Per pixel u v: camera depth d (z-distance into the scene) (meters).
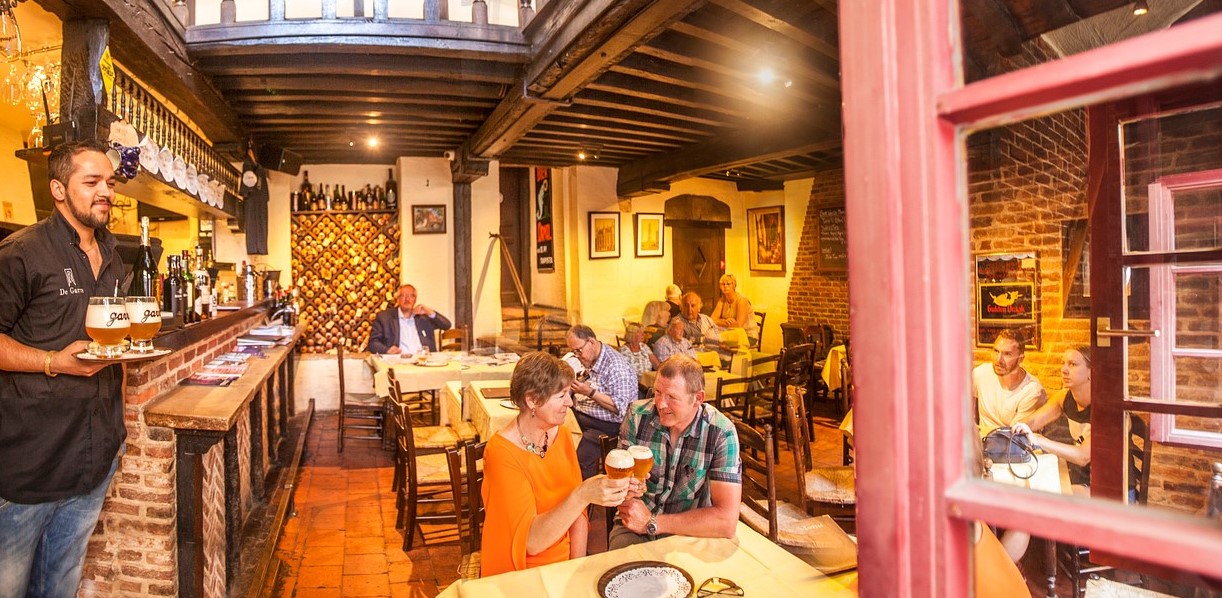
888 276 0.55
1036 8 2.22
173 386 2.95
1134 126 1.81
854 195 0.59
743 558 1.82
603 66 3.39
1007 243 3.57
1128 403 1.44
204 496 2.80
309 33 3.64
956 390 0.54
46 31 3.60
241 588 2.89
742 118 5.21
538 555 1.98
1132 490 1.74
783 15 2.92
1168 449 1.95
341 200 7.19
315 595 3.10
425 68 3.95
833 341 7.89
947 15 0.54
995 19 2.18
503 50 3.81
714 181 9.28
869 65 0.57
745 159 5.85
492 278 7.46
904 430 0.55
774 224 9.05
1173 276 1.53
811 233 8.43
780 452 5.43
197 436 2.51
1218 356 1.48
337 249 7.17
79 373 1.91
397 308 6.62
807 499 3.14
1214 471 1.50
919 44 0.54
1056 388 3.46
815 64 3.64
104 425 2.13
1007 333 2.77
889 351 0.55
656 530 1.97
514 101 4.21
